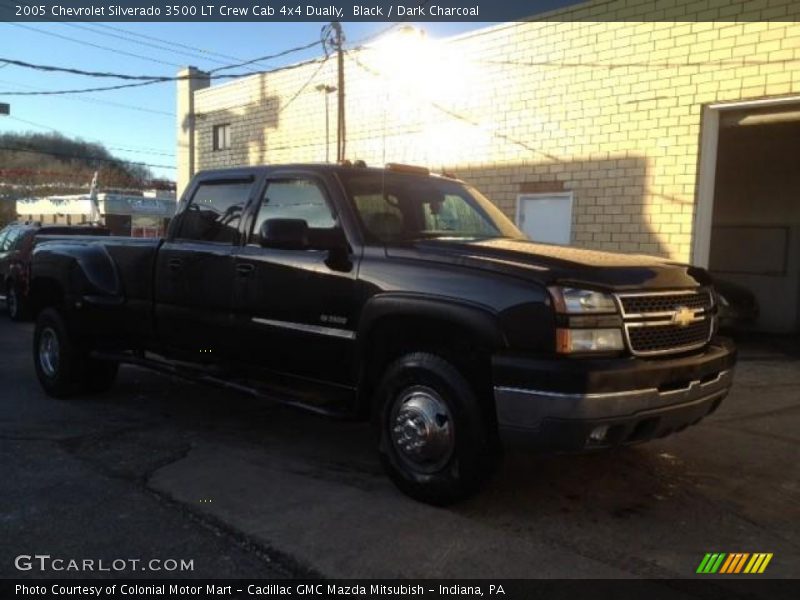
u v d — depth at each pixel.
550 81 11.17
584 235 10.91
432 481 4.15
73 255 6.75
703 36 9.48
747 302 11.97
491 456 4.00
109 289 6.38
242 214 5.37
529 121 11.51
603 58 10.49
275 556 3.59
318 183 4.91
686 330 4.14
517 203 11.77
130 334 6.35
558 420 3.60
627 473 4.92
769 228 13.66
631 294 3.83
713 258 14.44
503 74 11.82
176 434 5.75
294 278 4.80
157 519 4.04
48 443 5.46
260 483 4.63
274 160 16.73
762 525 4.11
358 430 5.94
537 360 3.66
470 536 3.85
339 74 14.10
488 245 4.41
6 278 13.82
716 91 9.42
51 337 6.94
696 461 5.24
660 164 10.03
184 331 5.76
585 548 3.74
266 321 5.01
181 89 19.27
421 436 4.16
